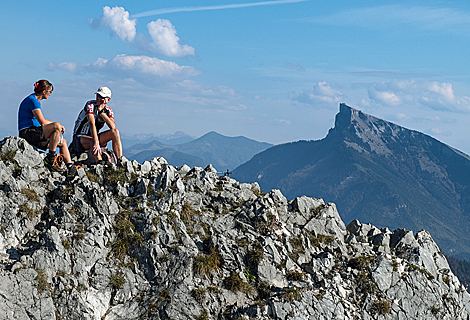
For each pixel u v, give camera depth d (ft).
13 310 35.58
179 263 44.24
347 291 48.96
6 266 37.76
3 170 44.60
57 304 38.01
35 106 47.88
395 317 48.98
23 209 42.68
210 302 42.47
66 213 43.78
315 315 44.45
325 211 58.39
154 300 41.63
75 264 40.81
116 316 40.40
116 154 53.62
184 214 50.29
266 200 55.06
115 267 43.04
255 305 43.52
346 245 55.67
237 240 50.03
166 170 52.60
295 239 52.80
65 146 50.16
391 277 51.47
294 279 48.11
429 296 52.08
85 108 51.75
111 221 45.91
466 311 54.95
